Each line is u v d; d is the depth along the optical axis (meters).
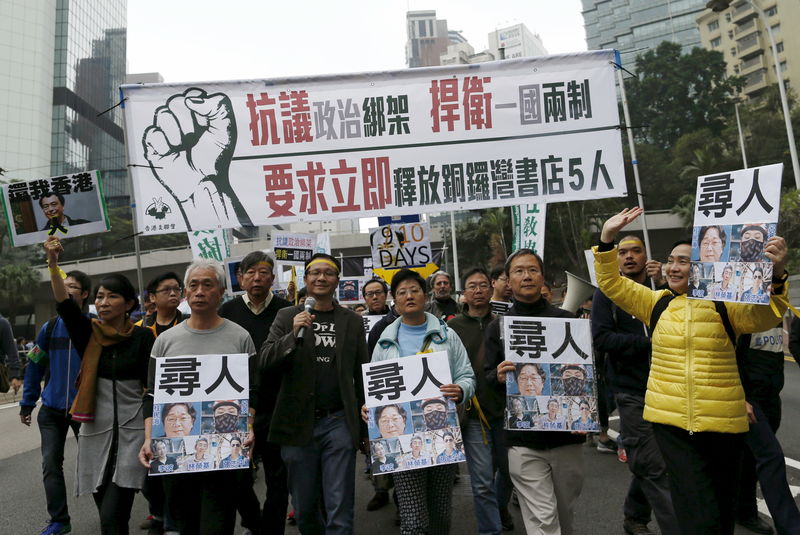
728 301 2.83
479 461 3.98
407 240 7.89
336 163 5.43
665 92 54.59
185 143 5.38
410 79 5.48
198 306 3.64
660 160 48.56
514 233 10.52
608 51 5.43
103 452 3.88
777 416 4.32
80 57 82.12
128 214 65.00
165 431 3.46
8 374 6.16
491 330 3.90
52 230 4.91
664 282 4.73
